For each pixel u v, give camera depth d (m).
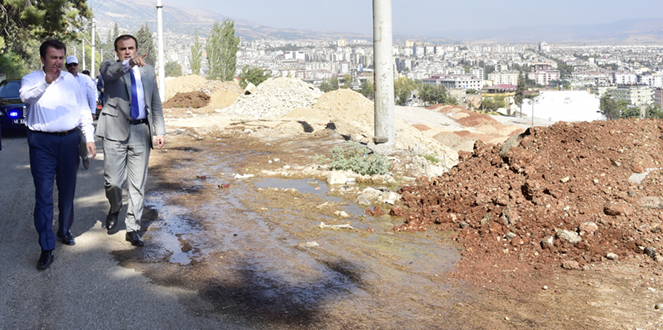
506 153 7.36
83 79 6.30
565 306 3.90
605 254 4.90
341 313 3.81
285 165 10.80
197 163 11.03
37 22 28.03
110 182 5.34
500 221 5.76
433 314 3.80
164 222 6.31
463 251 5.30
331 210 7.07
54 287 4.21
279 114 22.50
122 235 5.71
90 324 3.58
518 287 4.30
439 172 10.13
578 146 6.92
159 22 27.78
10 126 14.05
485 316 3.77
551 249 5.09
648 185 5.95
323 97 21.95
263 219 6.53
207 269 4.69
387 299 4.08
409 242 5.64
